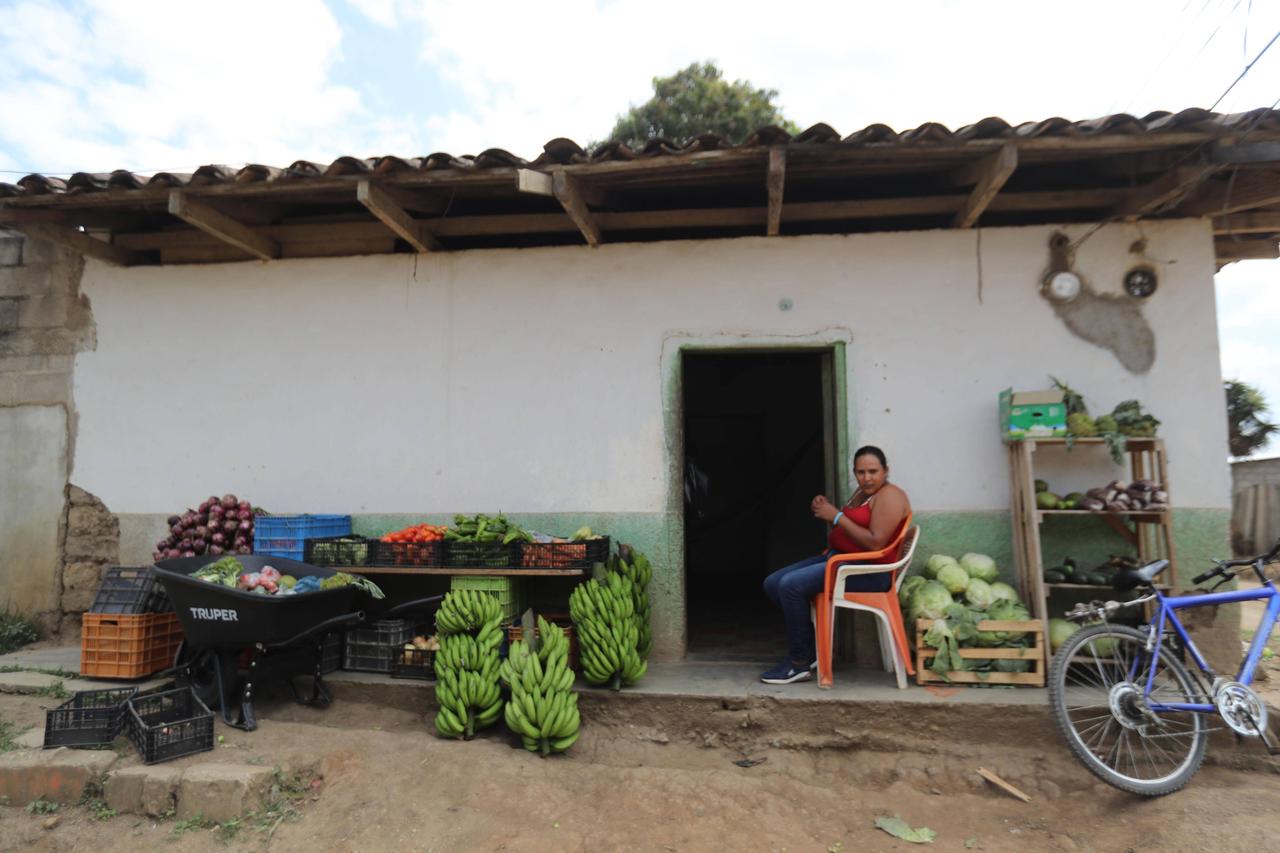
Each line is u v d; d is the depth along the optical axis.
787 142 4.36
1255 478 13.98
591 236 5.26
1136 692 3.73
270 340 5.86
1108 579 4.50
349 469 5.70
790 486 9.03
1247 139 4.16
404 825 3.37
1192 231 4.96
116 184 4.95
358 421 5.71
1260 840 3.23
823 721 4.23
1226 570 4.12
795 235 5.33
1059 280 5.03
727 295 5.33
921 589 4.62
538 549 4.75
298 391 5.80
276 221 5.82
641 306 5.41
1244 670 3.78
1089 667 4.14
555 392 5.48
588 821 3.45
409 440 5.64
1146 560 4.78
